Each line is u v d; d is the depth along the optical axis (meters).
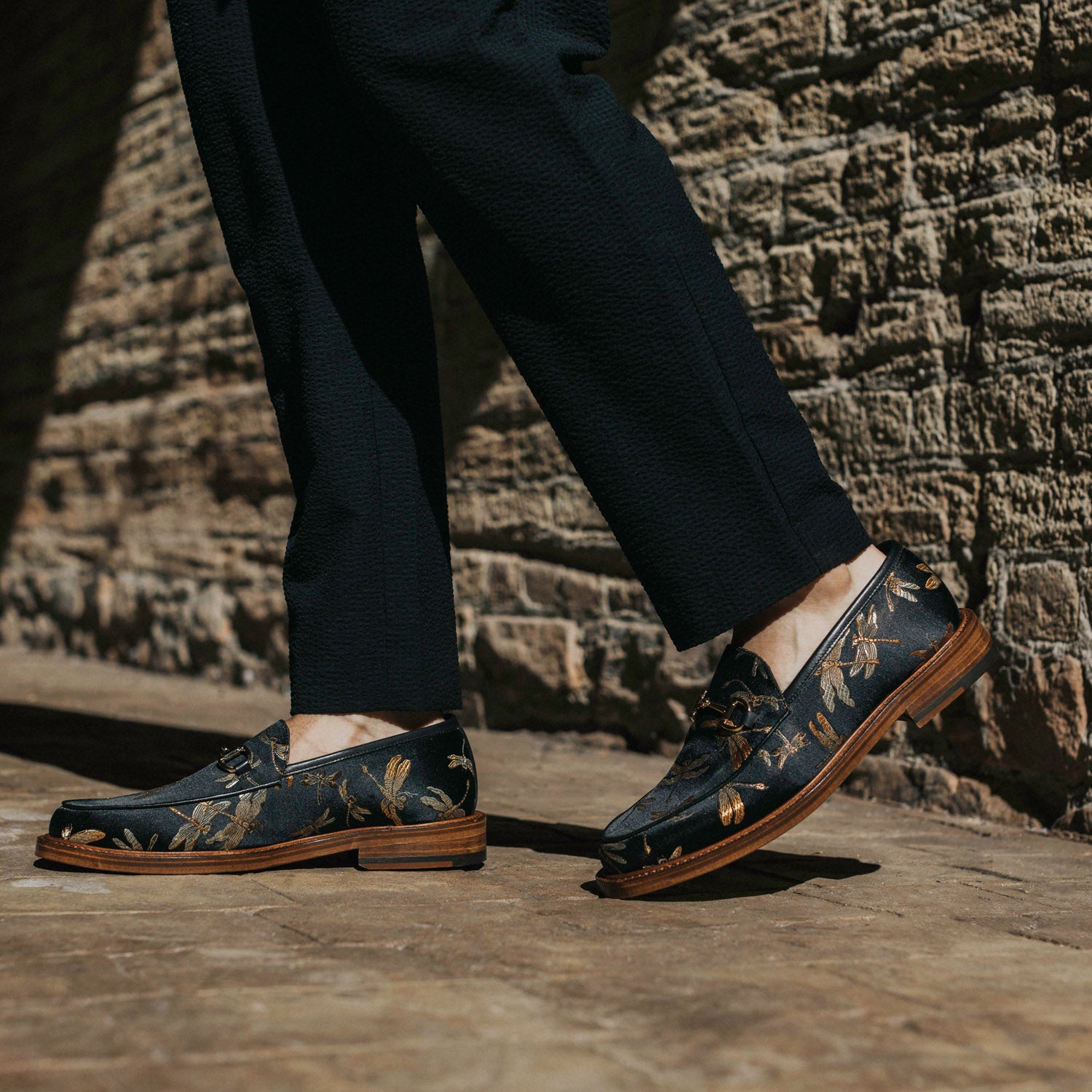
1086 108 2.03
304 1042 0.84
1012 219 2.14
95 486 5.51
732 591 1.29
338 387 1.46
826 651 1.34
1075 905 1.38
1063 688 2.00
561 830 1.80
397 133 1.29
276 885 1.38
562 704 3.11
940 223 2.28
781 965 1.07
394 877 1.43
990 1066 0.83
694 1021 0.91
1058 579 2.03
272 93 1.46
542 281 1.28
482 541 3.38
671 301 1.27
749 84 2.70
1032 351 2.10
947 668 1.36
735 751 1.33
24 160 6.33
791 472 1.30
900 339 2.34
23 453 6.16
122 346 5.39
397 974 1.01
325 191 1.47
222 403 4.63
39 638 5.88
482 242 1.30
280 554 4.28
